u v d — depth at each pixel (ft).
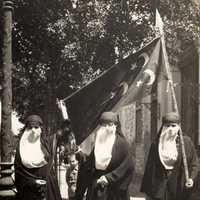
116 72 34.81
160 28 34.58
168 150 32.22
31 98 48.57
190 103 67.67
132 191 62.18
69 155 34.73
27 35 46.57
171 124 32.27
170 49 50.60
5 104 29.94
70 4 44.86
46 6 44.73
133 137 82.99
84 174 32.86
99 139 32.19
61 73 47.44
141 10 46.88
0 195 29.76
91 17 45.29
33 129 31.32
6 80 29.99
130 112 83.30
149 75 34.42
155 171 32.42
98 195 31.40
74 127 35.27
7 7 30.04
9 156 30.07
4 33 30.01
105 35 45.83
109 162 31.73
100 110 35.04
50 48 46.60
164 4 47.09
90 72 47.37
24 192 31.09
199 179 48.88
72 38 45.34
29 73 48.11
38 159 31.09
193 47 60.64
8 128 29.99
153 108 68.54
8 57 30.07
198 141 61.00
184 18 47.91
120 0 45.78
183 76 73.20
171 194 32.30
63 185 50.78
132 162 32.40
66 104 35.27
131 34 46.60
